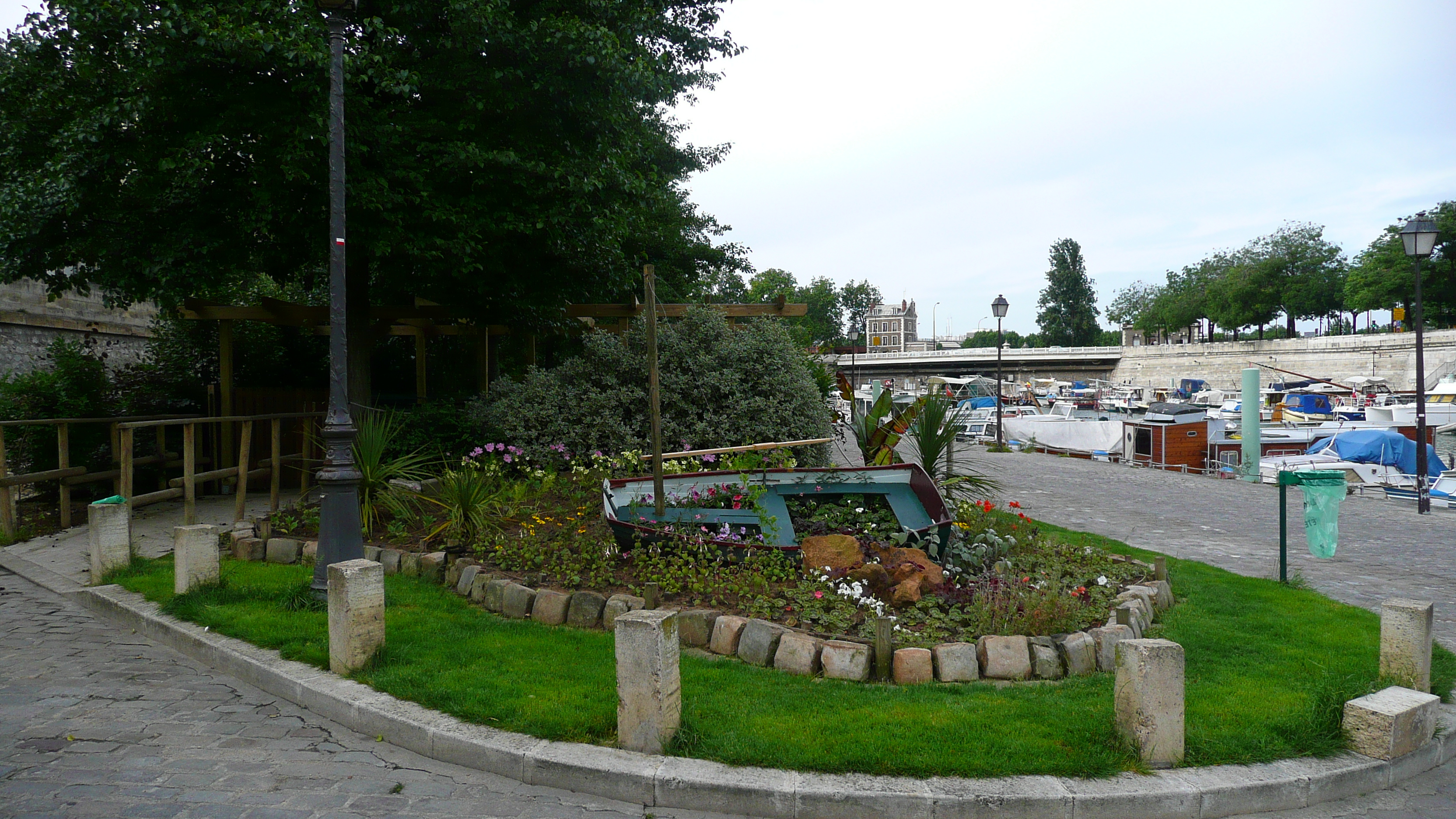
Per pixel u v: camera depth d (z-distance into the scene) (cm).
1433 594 921
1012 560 812
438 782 440
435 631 630
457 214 1084
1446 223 5988
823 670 568
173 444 1416
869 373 9356
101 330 2112
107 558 819
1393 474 2492
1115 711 469
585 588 711
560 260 1311
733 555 721
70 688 562
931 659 565
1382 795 455
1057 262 11444
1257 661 614
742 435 1191
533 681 534
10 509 1037
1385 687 541
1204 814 417
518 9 1150
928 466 1088
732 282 4047
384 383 1881
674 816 409
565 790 434
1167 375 8144
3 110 1072
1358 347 6675
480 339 1686
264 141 1010
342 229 697
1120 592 755
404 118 1080
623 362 1259
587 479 1013
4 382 1338
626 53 1158
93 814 394
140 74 952
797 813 405
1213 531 1351
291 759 462
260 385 1619
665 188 1839
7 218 1020
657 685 445
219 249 1102
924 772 424
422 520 909
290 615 670
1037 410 5262
